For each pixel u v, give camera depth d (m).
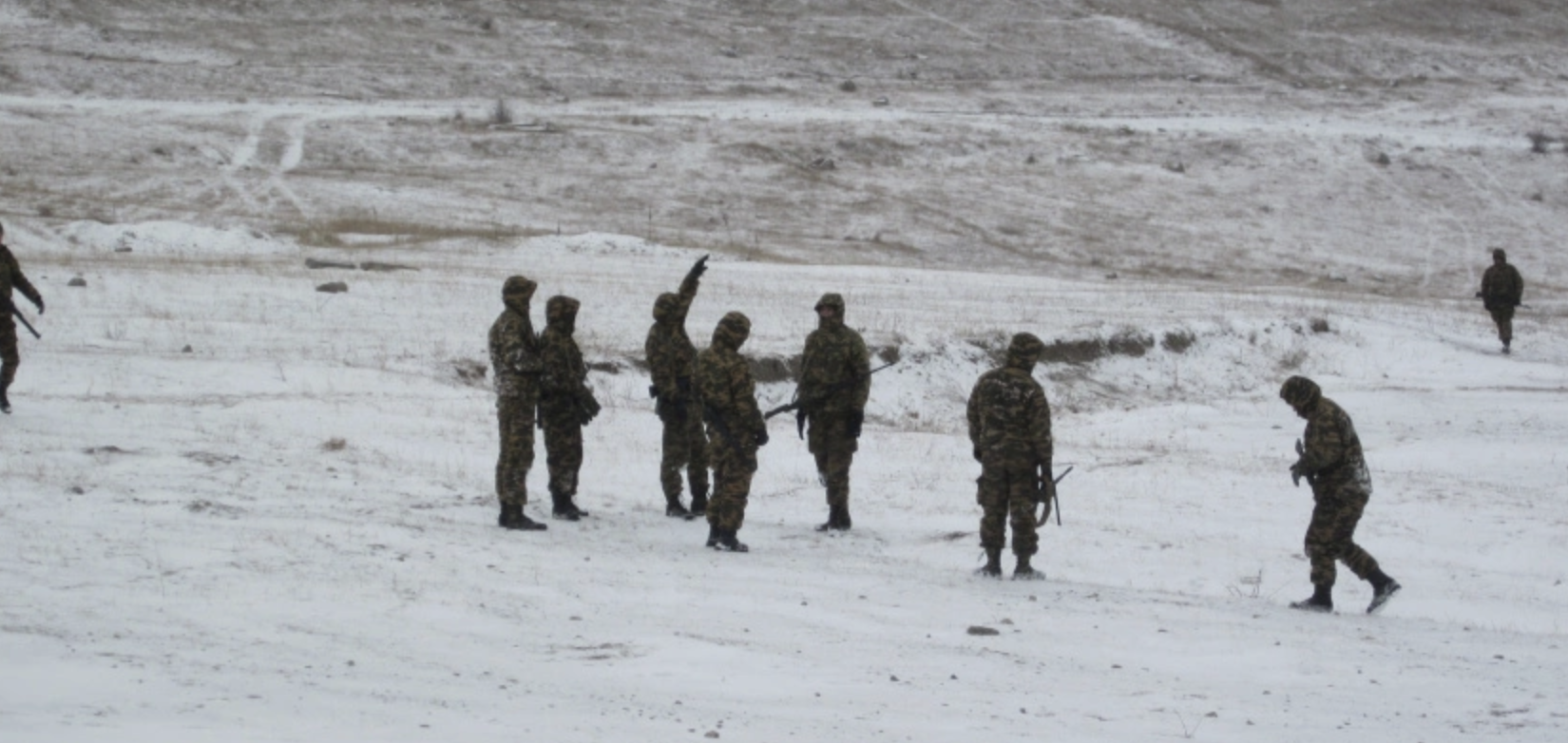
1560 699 29.86
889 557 45.47
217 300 96.81
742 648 31.47
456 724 23.95
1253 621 37.72
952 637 34.06
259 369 73.62
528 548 41.09
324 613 31.56
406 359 81.06
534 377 44.34
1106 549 49.25
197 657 27.16
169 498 43.00
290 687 25.56
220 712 23.56
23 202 184.25
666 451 49.34
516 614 33.19
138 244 146.12
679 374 49.03
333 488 47.81
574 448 46.84
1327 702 29.22
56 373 67.94
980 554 46.50
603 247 156.00
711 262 150.50
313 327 89.88
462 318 96.56
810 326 99.31
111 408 60.12
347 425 61.28
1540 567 49.59
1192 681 30.84
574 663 29.33
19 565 33.31
